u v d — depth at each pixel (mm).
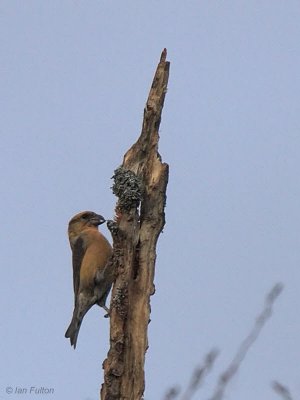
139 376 9688
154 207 10539
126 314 9930
